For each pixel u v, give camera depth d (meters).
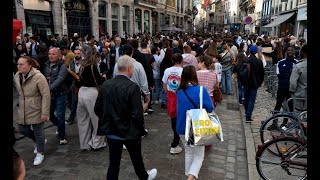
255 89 6.00
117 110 3.01
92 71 4.38
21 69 3.84
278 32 29.62
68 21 20.03
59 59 4.96
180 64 4.43
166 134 5.54
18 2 15.11
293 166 3.56
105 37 15.29
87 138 4.65
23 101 3.98
